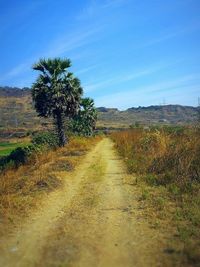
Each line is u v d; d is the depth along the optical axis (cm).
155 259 760
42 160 2481
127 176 1811
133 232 945
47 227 1005
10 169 2422
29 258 788
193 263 728
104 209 1191
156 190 1413
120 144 3706
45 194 1411
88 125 6350
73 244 867
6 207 1182
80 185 1634
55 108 3478
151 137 2650
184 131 2286
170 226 970
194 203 1154
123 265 743
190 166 1600
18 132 12169
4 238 916
